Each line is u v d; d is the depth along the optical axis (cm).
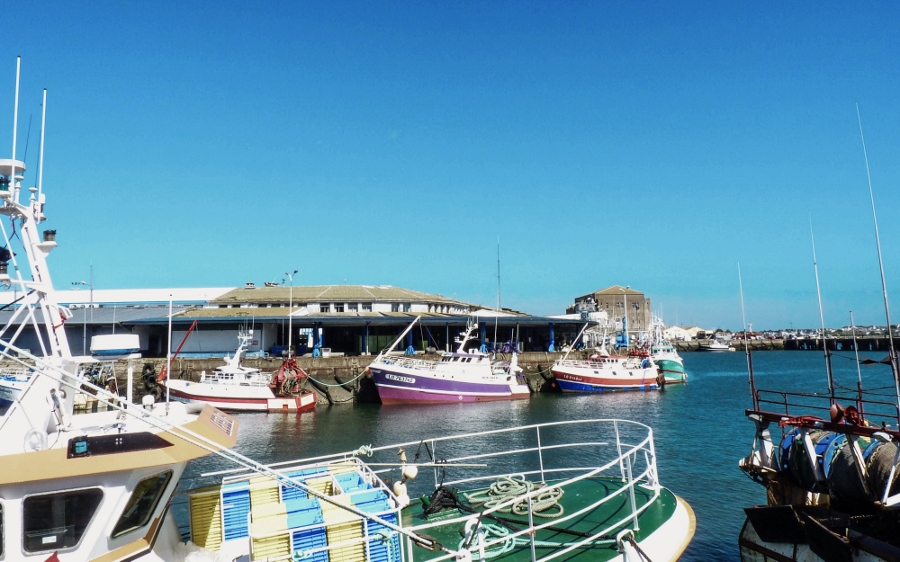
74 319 5403
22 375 3161
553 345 6925
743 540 1140
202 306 6644
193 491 813
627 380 5369
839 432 1025
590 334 8544
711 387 5600
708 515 1633
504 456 2395
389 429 3316
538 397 4953
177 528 739
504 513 921
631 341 8894
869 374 6369
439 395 4544
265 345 5884
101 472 557
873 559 891
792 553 1038
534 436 2948
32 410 611
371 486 863
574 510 923
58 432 633
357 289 7206
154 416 592
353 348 6488
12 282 648
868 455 993
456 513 927
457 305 7369
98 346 676
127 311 6000
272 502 820
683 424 3319
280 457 2569
